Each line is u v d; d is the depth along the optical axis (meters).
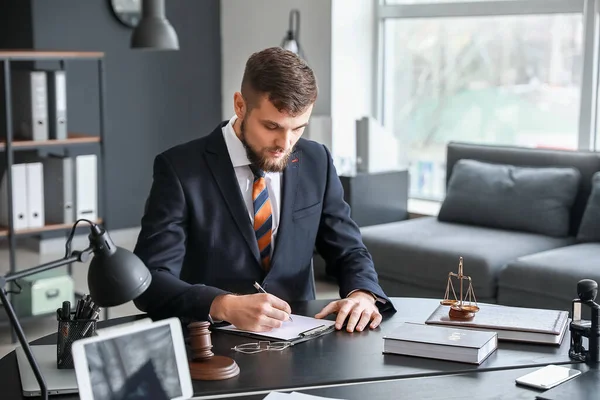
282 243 2.27
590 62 4.93
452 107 5.68
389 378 1.72
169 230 2.17
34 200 4.31
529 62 5.25
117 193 6.24
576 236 4.46
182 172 2.21
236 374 1.72
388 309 2.24
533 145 5.29
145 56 6.25
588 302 1.83
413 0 5.82
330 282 5.20
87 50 5.95
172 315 2.03
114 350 1.44
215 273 2.24
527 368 1.79
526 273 3.83
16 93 4.33
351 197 5.07
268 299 1.98
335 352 1.88
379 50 5.99
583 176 4.46
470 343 1.81
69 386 1.66
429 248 4.21
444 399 1.60
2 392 1.67
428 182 5.87
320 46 5.88
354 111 6.01
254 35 6.37
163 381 1.49
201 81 6.59
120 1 6.02
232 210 2.23
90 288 1.53
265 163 2.06
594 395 1.60
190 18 6.45
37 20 5.70
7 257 5.85
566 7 4.98
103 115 4.45
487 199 4.62
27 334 4.26
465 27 5.54
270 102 1.94
